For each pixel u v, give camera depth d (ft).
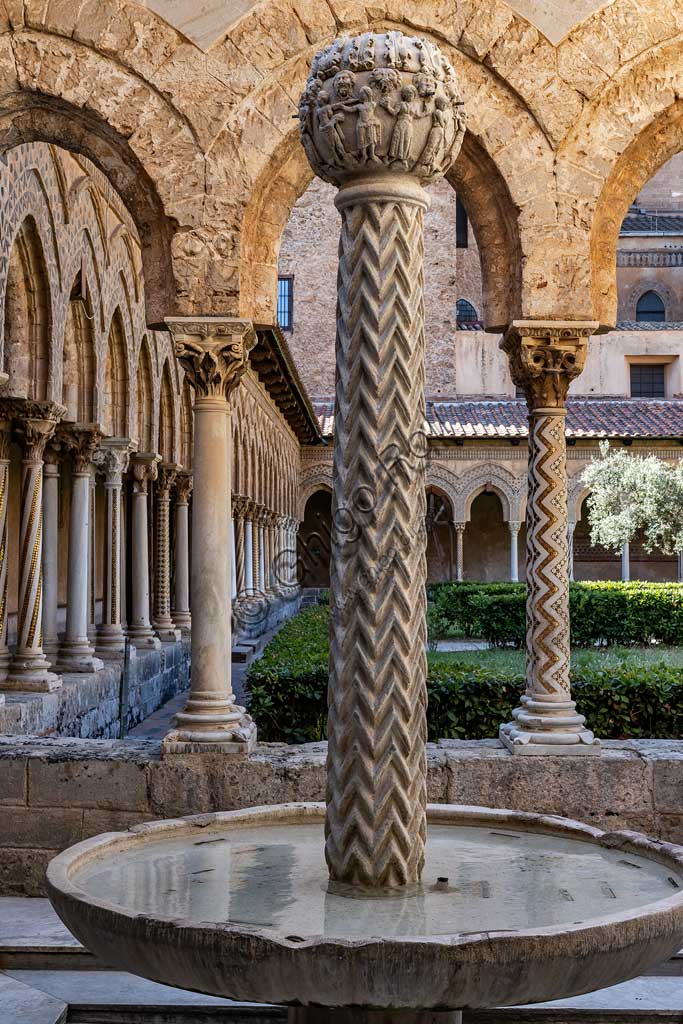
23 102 21.08
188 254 20.39
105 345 40.50
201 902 9.71
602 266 20.95
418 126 10.38
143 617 49.42
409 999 8.09
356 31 20.89
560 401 20.70
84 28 20.75
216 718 19.12
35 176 31.24
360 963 7.96
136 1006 14.88
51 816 18.78
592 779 18.78
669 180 139.23
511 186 20.62
